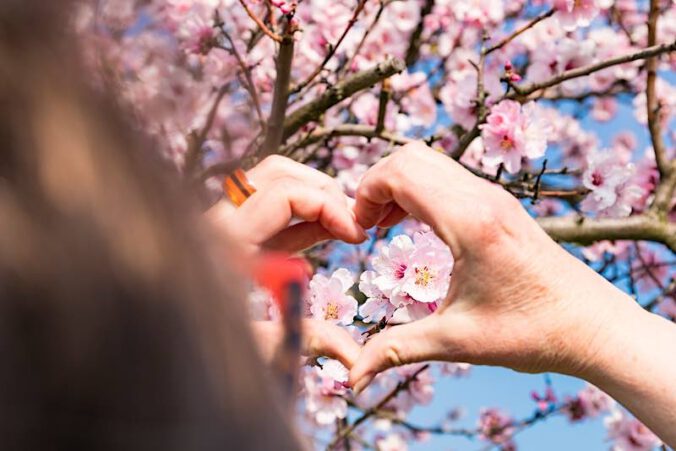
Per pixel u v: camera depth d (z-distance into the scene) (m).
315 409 1.63
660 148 1.61
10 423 0.28
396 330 0.72
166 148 0.35
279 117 1.34
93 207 0.29
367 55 1.95
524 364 0.70
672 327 0.71
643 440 2.02
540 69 1.78
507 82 1.48
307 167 0.80
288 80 1.33
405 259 0.92
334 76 1.89
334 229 0.78
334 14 1.84
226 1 1.48
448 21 2.06
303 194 0.77
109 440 0.28
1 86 0.29
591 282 0.71
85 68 0.32
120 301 0.29
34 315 0.28
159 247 0.30
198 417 0.30
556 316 0.69
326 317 0.92
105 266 0.29
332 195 0.79
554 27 2.00
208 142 0.55
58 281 0.28
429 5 2.10
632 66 2.07
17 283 0.28
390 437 2.23
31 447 0.28
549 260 0.70
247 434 0.31
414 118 1.97
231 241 0.34
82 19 0.32
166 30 0.37
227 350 0.31
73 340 0.28
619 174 1.52
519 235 0.70
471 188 0.71
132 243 0.29
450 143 1.92
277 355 0.38
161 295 0.29
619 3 2.30
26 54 0.30
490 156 1.44
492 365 0.71
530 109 1.44
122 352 0.28
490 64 2.00
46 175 0.29
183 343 0.30
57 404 0.28
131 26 0.34
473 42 2.07
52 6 0.31
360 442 1.91
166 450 0.29
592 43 1.78
